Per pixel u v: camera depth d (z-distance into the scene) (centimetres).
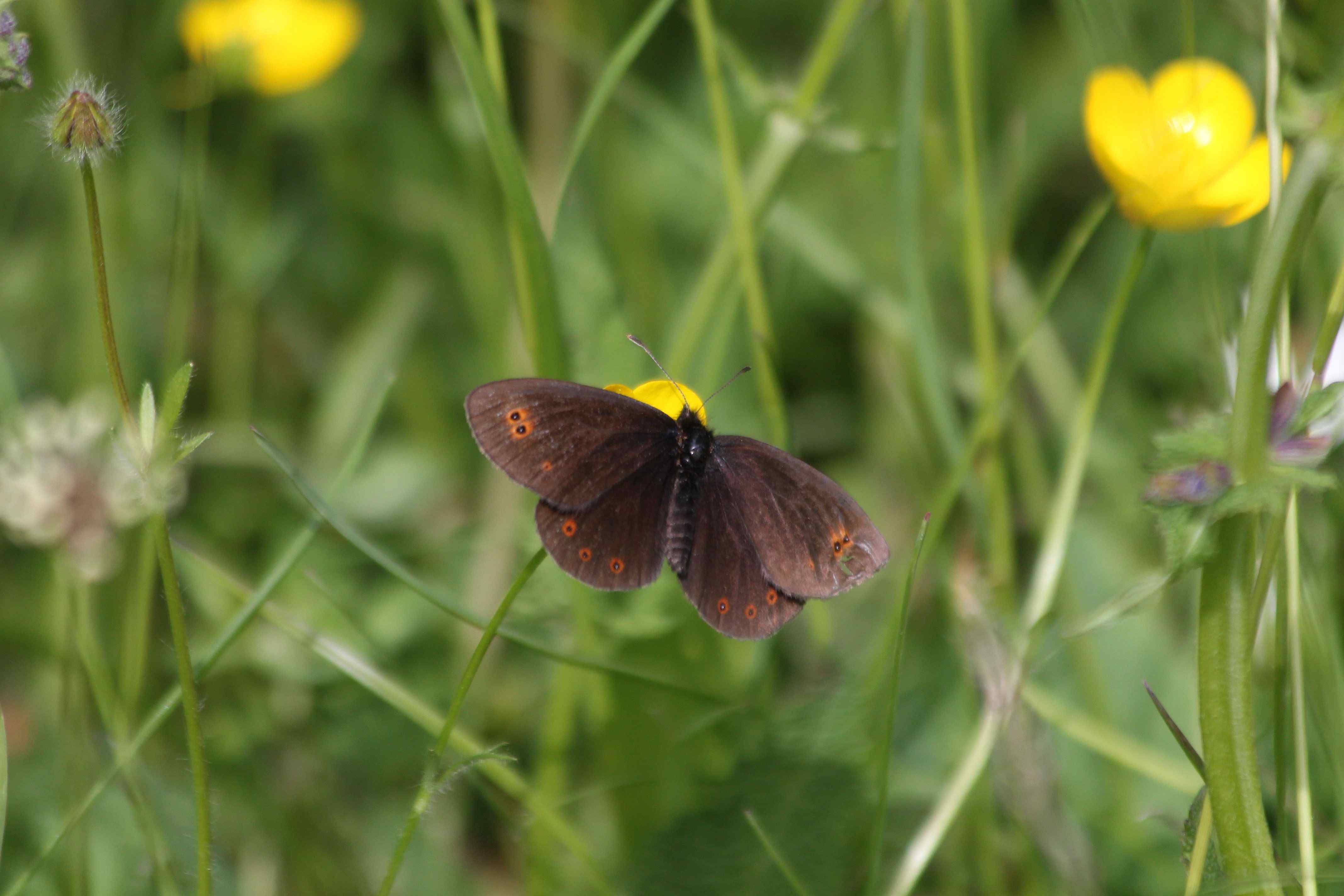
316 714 92
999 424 91
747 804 89
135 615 89
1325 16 91
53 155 85
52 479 88
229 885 90
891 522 96
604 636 91
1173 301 96
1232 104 89
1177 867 90
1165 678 92
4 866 90
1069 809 90
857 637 93
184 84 96
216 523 95
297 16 94
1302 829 86
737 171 91
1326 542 90
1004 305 94
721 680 91
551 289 90
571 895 90
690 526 88
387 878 86
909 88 90
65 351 95
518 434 88
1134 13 96
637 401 88
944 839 90
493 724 93
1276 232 84
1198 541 85
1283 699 87
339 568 94
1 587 92
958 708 91
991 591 90
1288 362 87
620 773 91
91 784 89
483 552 94
